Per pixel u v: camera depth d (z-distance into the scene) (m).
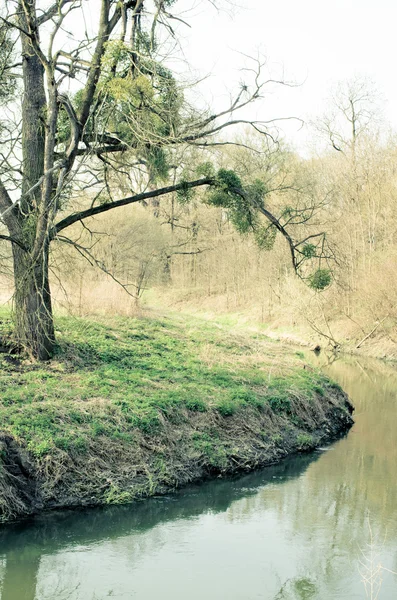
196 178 15.88
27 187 14.16
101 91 13.62
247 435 13.38
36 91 14.40
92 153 14.60
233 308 43.00
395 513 10.88
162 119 14.08
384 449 14.73
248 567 8.73
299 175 27.42
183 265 48.34
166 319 24.55
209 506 10.85
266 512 10.72
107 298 22.41
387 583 8.45
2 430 10.24
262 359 19.34
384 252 33.88
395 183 36.41
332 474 12.80
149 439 11.73
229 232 45.06
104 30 13.70
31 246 13.61
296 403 15.60
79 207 21.38
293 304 35.84
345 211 37.59
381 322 31.42
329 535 9.91
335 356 30.78
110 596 7.79
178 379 14.95
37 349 14.20
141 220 32.78
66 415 11.30
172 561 8.81
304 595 8.00
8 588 7.92
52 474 10.11
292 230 35.59
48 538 9.26
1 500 9.45
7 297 22.86
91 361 15.05
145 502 10.62
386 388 22.73
